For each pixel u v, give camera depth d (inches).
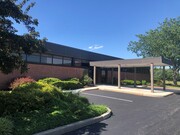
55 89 383.2
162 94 712.4
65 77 909.8
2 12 284.4
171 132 265.9
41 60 858.8
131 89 872.9
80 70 996.6
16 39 306.3
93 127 283.6
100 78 1201.4
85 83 945.5
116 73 1306.6
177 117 358.3
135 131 268.4
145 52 1604.3
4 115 261.1
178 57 1423.5
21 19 318.3
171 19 1480.1
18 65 322.0
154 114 384.2
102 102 522.9
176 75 1589.6
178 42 1433.3
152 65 771.4
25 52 322.3
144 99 607.8
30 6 345.7
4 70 311.9
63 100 374.6
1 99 280.4
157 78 1603.1
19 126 231.9
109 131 266.2
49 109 302.7
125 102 534.6
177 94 781.9
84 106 354.3
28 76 714.2
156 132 265.1
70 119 280.2
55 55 934.4
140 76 1551.4
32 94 311.4
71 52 1017.5
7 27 312.8
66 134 249.1
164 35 1471.5
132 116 362.0
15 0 326.3
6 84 663.1
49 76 832.9
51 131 237.1
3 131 203.5
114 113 385.4
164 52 1440.7
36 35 340.5
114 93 733.3
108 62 922.7
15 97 290.8
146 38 1572.3
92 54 1155.3
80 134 250.5
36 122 248.2
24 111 284.0
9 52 311.4
